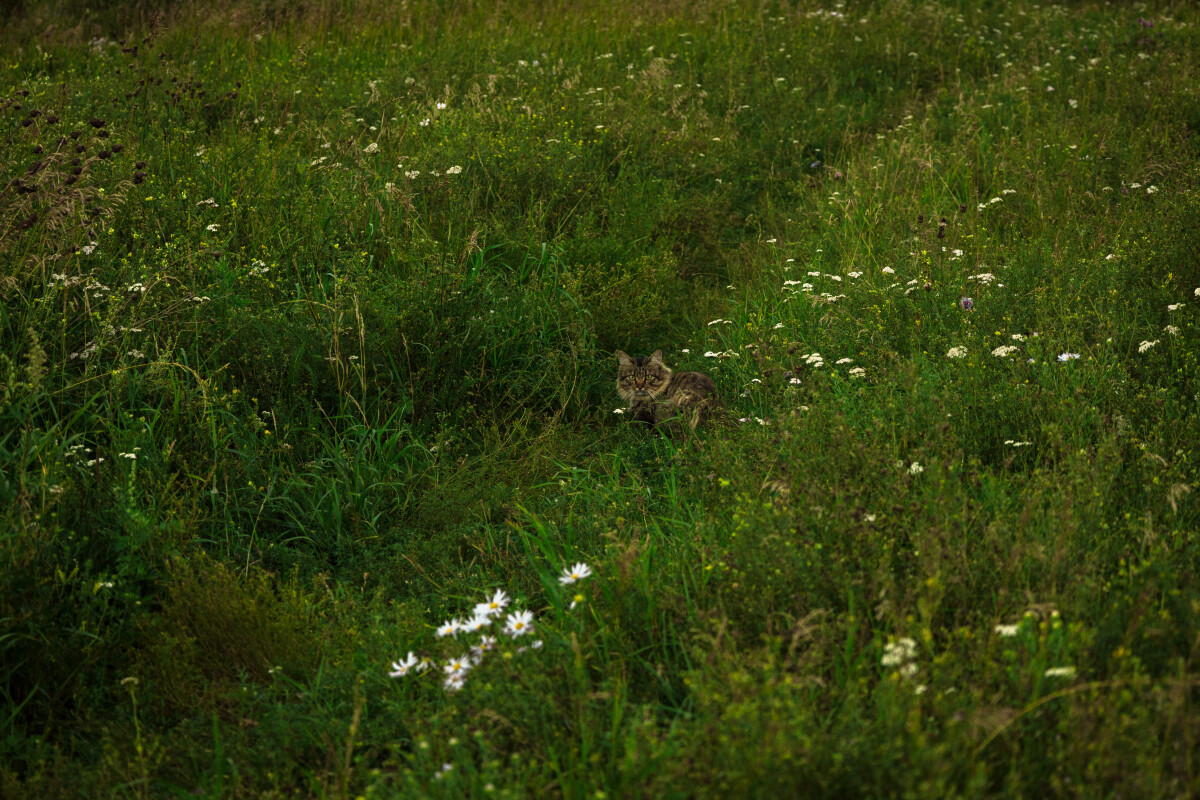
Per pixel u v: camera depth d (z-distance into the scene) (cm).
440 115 1248
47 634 485
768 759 330
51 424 619
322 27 1797
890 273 839
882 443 572
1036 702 342
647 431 804
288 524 643
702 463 638
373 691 473
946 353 704
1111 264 788
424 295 813
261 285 804
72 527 539
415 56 1611
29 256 688
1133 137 1179
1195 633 394
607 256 1027
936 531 445
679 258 1145
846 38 1789
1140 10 1881
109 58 1565
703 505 609
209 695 478
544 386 827
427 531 659
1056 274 797
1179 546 450
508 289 917
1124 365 647
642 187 1199
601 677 461
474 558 612
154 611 542
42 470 529
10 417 575
